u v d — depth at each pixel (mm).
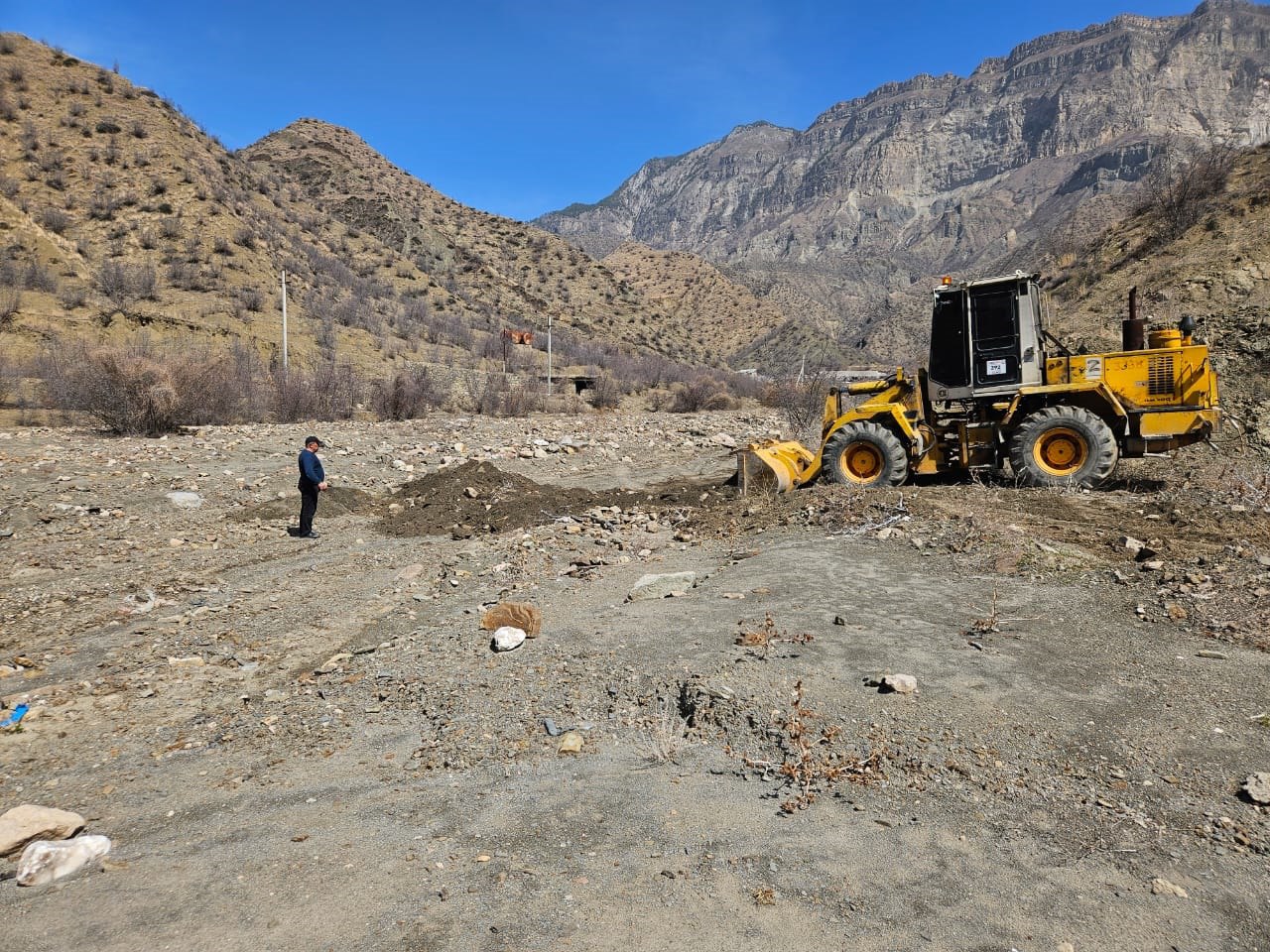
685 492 12328
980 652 4961
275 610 7379
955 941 2623
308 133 125000
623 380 51312
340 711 5012
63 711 5148
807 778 3689
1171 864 2994
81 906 3018
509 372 47594
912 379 11312
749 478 11031
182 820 3744
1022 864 3035
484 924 2797
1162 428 9867
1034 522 8195
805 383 28453
